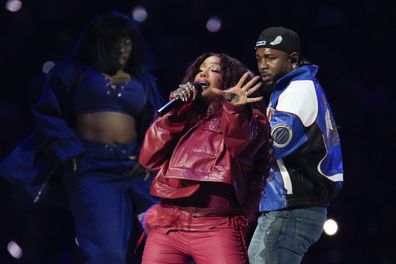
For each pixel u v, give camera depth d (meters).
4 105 30.14
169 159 14.90
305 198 15.75
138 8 29.38
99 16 20.03
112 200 19.47
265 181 14.84
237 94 13.73
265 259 15.79
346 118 29.72
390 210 28.53
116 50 19.83
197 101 14.75
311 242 16.00
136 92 20.00
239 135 13.91
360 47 31.23
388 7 31.19
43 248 29.03
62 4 31.22
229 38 31.08
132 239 21.53
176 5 31.08
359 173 29.16
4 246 28.88
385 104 29.80
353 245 28.34
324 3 31.23
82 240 19.06
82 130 19.75
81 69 19.88
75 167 19.53
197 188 14.32
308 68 16.14
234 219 14.50
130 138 20.02
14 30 31.22
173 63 30.11
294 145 15.58
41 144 19.50
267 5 31.03
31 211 29.19
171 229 14.58
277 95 16.05
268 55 16.53
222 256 14.27
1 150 29.61
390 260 27.92
